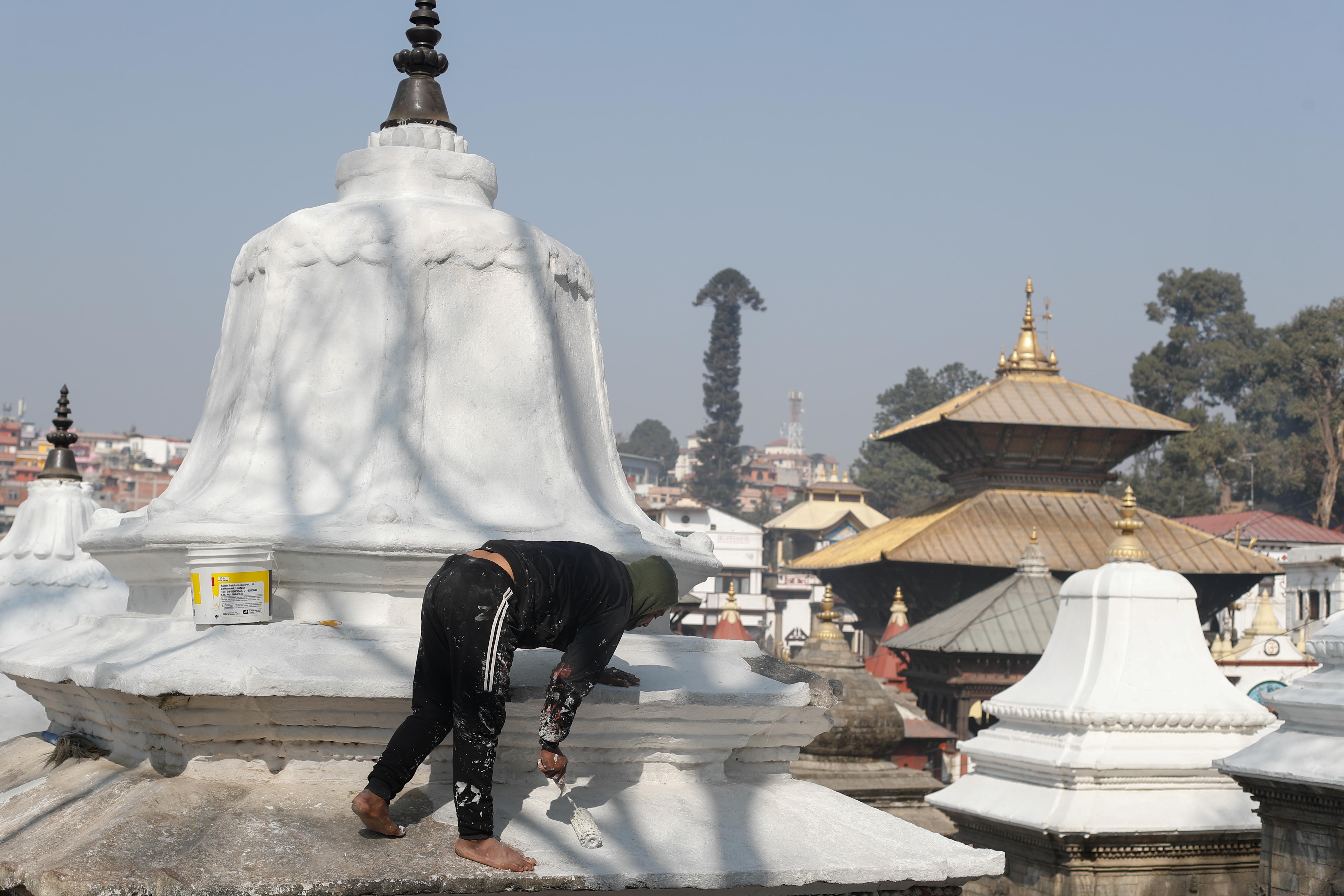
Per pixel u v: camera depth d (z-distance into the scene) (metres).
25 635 12.05
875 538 63.28
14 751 6.61
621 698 5.04
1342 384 91.19
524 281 6.25
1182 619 11.45
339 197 6.71
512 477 5.98
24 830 4.88
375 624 5.54
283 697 4.69
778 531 100.38
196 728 4.77
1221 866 10.64
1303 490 90.75
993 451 60.81
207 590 5.18
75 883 3.94
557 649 4.87
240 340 6.50
